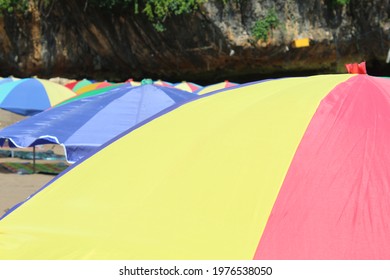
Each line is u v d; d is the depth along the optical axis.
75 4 40.66
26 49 43.00
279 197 3.74
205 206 3.88
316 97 4.47
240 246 3.54
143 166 4.43
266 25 37.41
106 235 3.86
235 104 4.81
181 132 4.65
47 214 4.27
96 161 4.73
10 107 21.00
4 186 14.30
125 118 13.23
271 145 4.11
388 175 3.75
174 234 3.74
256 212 3.71
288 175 3.85
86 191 4.41
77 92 26.62
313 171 3.83
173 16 38.47
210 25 38.06
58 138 12.49
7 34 42.47
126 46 41.81
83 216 4.12
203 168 4.16
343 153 3.92
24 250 3.88
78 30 42.75
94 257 3.70
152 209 3.98
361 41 37.78
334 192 3.69
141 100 13.92
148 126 4.95
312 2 37.12
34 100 21.48
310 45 38.03
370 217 3.54
